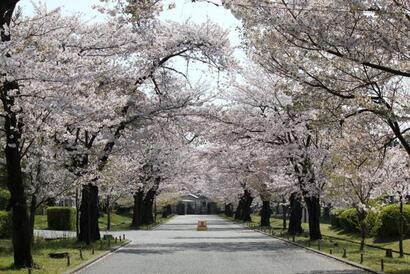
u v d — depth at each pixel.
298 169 28.98
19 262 15.12
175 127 28.69
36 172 22.03
